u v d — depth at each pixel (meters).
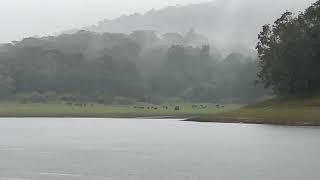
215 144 68.44
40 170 42.50
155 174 40.34
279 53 149.88
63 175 39.97
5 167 44.59
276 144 66.50
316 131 90.31
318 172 40.94
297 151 57.59
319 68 149.62
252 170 42.22
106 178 38.38
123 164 46.72
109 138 82.50
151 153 57.09
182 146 66.00
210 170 42.38
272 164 46.06
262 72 157.75
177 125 122.88
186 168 43.66
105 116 198.75
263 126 108.44
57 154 56.22
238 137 79.38
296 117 115.12
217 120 132.25
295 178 38.12
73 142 74.25
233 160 49.50
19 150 61.19
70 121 160.62
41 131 103.69
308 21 155.00
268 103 144.38
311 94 145.88
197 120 139.75
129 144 70.12
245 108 143.12
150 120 161.00
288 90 150.88
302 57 148.62
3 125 133.25
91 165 45.91
